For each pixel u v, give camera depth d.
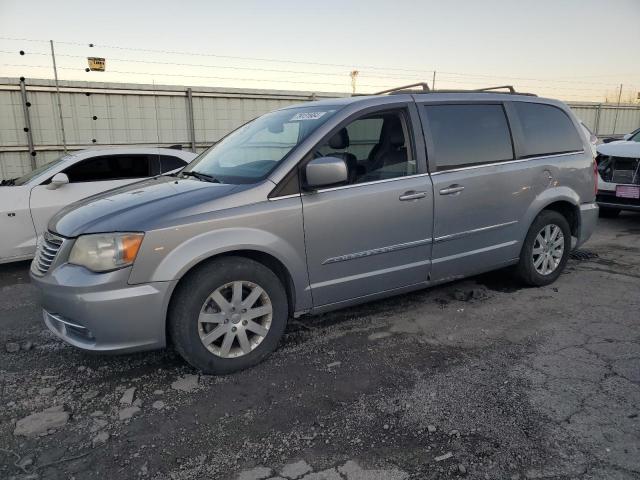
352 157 3.62
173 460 2.43
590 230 5.18
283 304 3.40
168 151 7.23
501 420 2.69
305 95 16.62
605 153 7.84
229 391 3.06
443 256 4.07
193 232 3.02
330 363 3.40
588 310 4.28
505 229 4.41
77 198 6.30
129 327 2.95
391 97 3.88
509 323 4.03
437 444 2.50
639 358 3.38
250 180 3.36
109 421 2.77
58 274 3.02
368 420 2.72
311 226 3.38
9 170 12.79
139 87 13.96
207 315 3.13
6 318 4.39
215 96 15.09
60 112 13.11
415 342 3.71
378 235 3.67
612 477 2.24
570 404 2.83
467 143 4.16
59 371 3.36
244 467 2.37
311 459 2.42
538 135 4.67
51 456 2.47
